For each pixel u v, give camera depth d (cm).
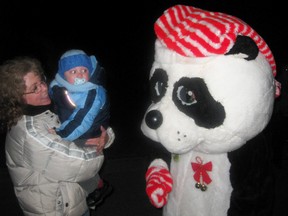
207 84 173
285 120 427
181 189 207
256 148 194
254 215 195
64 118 207
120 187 432
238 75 171
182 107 180
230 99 171
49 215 205
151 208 390
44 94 211
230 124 173
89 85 208
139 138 582
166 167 217
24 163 203
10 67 200
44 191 202
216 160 194
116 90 821
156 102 194
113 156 514
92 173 210
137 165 482
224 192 195
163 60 187
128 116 675
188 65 178
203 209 200
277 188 411
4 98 199
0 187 424
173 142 181
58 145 195
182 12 192
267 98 178
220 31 171
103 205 395
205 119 176
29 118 200
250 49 169
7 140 209
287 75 409
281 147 449
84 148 206
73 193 209
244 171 193
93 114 205
